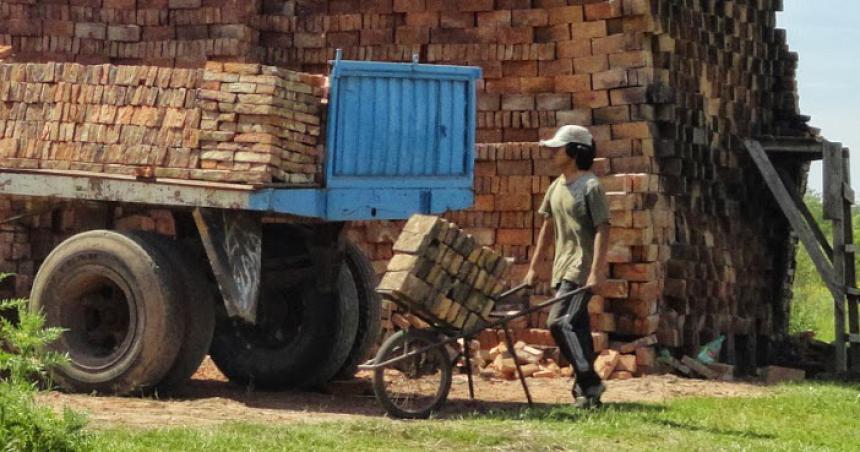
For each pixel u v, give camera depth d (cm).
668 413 1134
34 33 1689
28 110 1225
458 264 1086
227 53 1659
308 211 1165
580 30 1589
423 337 1096
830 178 1728
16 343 841
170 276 1159
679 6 1631
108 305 1225
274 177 1131
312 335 1311
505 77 1627
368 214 1211
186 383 1341
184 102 1157
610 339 1573
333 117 1177
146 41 1695
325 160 1183
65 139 1205
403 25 1659
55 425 803
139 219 1588
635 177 1542
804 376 1670
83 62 1691
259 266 1157
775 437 1066
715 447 965
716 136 1742
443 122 1264
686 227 1652
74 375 1185
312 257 1288
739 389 1433
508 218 1605
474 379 1468
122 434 895
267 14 1708
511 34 1617
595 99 1581
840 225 1722
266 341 1348
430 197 1261
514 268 1598
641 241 1540
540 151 1589
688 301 1636
